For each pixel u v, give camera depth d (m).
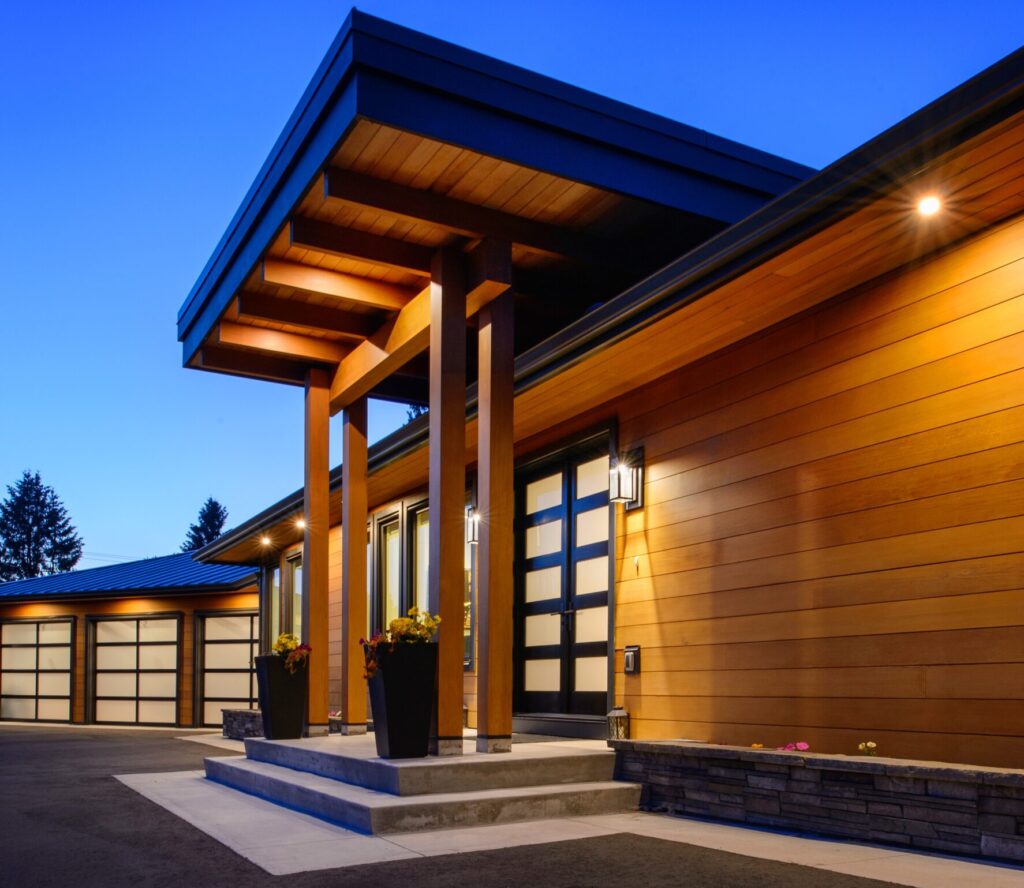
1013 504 5.10
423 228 7.21
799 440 6.53
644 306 6.59
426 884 4.29
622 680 8.10
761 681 6.62
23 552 75.81
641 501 8.09
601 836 5.38
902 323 5.86
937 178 4.82
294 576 17.27
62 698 21.77
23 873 4.82
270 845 5.35
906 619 5.62
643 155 7.05
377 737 6.61
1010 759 4.96
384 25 6.00
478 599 7.04
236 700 20.06
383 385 10.29
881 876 4.19
